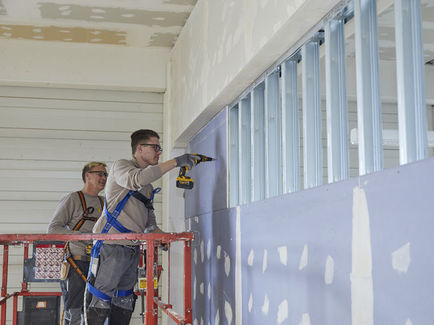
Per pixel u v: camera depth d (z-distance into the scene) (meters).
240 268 3.39
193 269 4.89
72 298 4.16
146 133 3.73
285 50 2.75
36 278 4.69
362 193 1.84
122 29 5.23
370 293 1.78
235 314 3.49
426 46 4.67
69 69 5.57
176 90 5.29
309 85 2.56
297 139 2.83
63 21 5.02
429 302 1.47
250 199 3.61
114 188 3.58
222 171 3.91
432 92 5.17
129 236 3.36
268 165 3.08
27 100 5.67
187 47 4.79
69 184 5.64
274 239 2.76
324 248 2.15
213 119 4.26
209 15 3.94
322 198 2.18
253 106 3.40
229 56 3.36
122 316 3.79
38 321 4.65
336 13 2.21
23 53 5.50
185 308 3.45
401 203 1.61
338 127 2.24
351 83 4.88
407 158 1.73
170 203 5.40
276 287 2.72
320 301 2.18
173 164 3.49
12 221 5.48
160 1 4.60
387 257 1.68
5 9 4.74
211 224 4.21
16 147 5.59
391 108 5.50
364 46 2.01
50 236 3.33
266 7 2.66
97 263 3.47
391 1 2.78
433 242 1.46
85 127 5.75
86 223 4.34
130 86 5.69
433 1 3.73
